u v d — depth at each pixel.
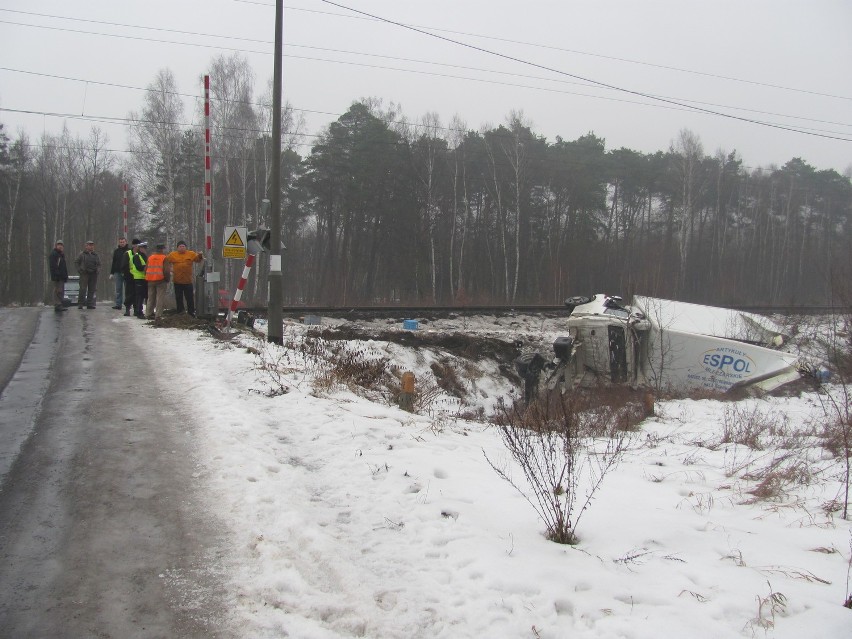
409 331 17.56
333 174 45.47
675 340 14.71
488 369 17.42
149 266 15.02
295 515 4.86
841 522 5.40
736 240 61.75
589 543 4.82
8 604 3.73
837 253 47.09
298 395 8.62
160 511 4.99
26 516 4.84
